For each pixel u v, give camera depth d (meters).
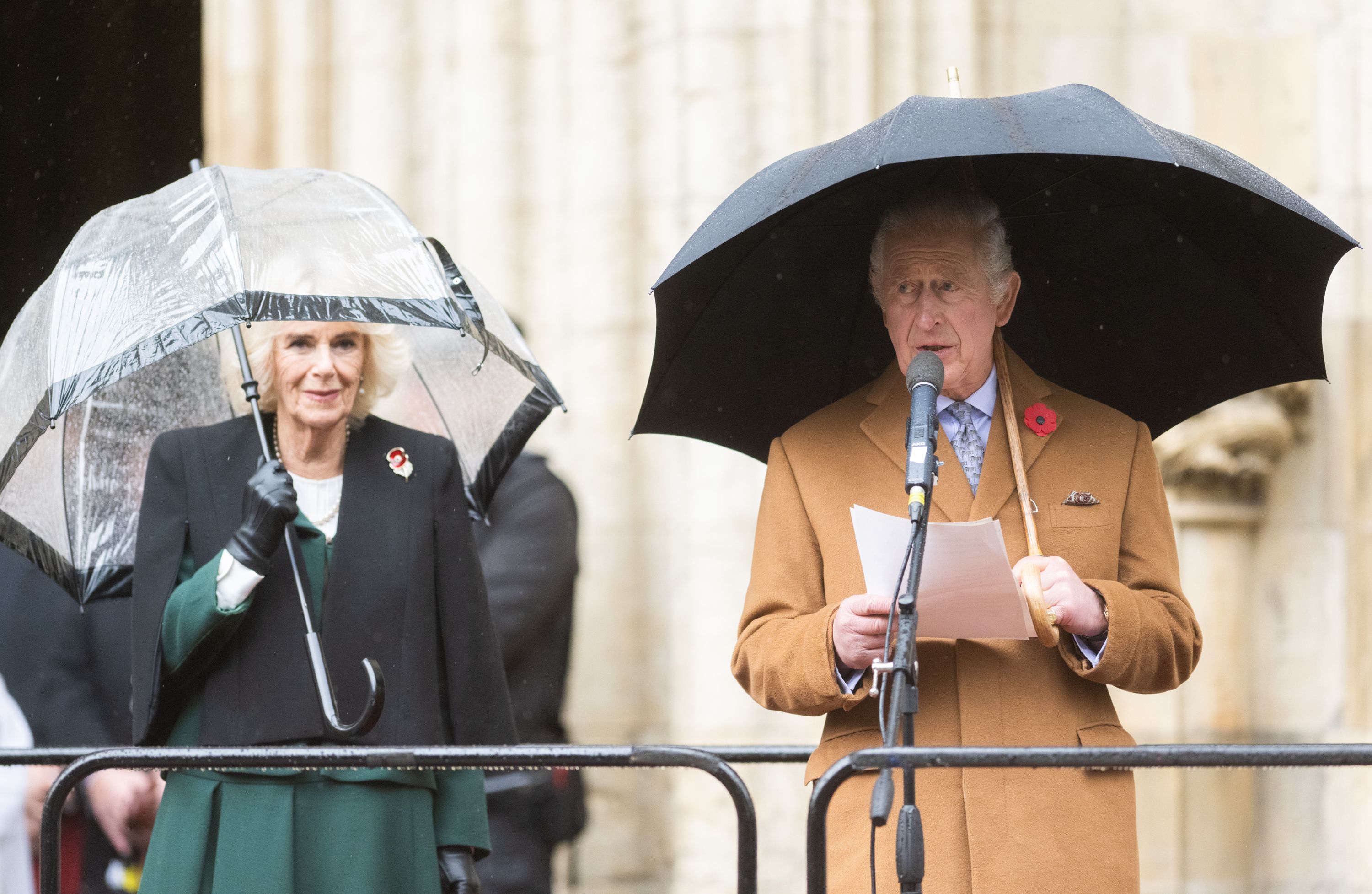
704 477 25.59
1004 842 12.19
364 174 27.33
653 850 25.58
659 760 11.63
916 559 10.84
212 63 27.80
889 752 10.66
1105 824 12.38
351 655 13.97
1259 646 25.59
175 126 28.17
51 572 15.69
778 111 25.66
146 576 14.04
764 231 14.01
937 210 13.04
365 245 14.35
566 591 19.61
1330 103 26.23
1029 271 14.61
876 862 12.38
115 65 28.17
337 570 14.09
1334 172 26.19
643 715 25.73
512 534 19.58
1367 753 10.61
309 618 13.67
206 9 27.84
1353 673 25.33
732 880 24.98
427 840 14.06
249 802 13.59
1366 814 25.41
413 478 14.67
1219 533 25.59
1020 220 14.45
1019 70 26.38
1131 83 26.64
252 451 14.49
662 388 14.35
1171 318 14.39
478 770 14.70
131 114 28.17
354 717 13.84
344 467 14.58
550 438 26.41
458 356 16.14
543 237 26.83
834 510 13.02
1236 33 26.58
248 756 12.11
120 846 18.69
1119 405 14.84
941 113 12.45
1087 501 12.84
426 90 27.36
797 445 13.44
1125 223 14.20
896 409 13.20
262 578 13.63
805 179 12.61
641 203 26.45
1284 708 25.50
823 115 25.47
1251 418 25.27
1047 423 13.12
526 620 19.06
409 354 15.05
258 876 13.38
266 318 13.52
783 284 14.30
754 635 12.88
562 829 19.81
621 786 25.67
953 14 25.91
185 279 13.77
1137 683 12.25
